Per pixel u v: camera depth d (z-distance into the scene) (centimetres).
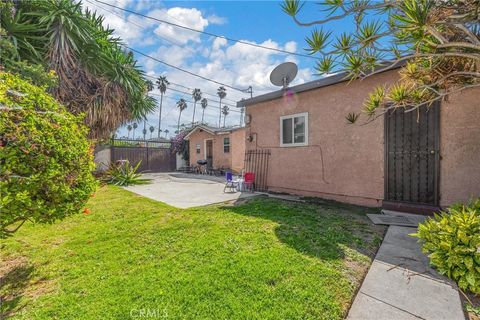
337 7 203
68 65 739
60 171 229
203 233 351
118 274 242
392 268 244
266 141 728
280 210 478
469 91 399
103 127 915
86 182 263
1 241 336
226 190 780
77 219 443
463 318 173
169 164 1678
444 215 260
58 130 232
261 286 211
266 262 254
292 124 660
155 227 388
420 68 280
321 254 275
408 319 172
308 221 402
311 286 211
